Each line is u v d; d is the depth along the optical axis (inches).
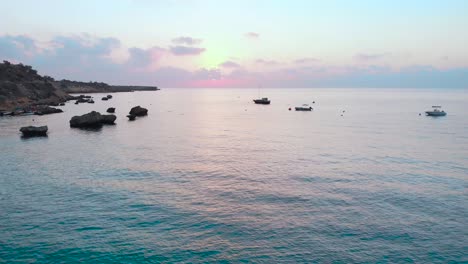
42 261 997.2
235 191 1565.0
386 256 1010.7
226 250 1049.5
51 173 1886.1
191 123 4421.8
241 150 2532.0
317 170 1914.4
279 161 2149.4
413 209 1336.1
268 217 1277.1
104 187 1631.4
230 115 5703.7
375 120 4724.4
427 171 1879.9
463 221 1229.1
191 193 1541.6
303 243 1086.4
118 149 2571.4
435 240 1098.7
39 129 3255.4
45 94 7815.0
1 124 4050.2
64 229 1191.6
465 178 1740.9
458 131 3518.7
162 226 1208.2
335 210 1333.7
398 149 2522.1
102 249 1058.1
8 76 7588.6
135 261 993.5
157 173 1873.8
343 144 2760.8
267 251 1042.1
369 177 1761.8
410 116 5305.1
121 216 1293.1
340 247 1061.1
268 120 4842.5
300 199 1453.0
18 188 1628.9
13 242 1105.4
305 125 4175.7
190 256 1018.7
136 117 5206.7
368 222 1225.4
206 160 2193.7
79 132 3459.6
